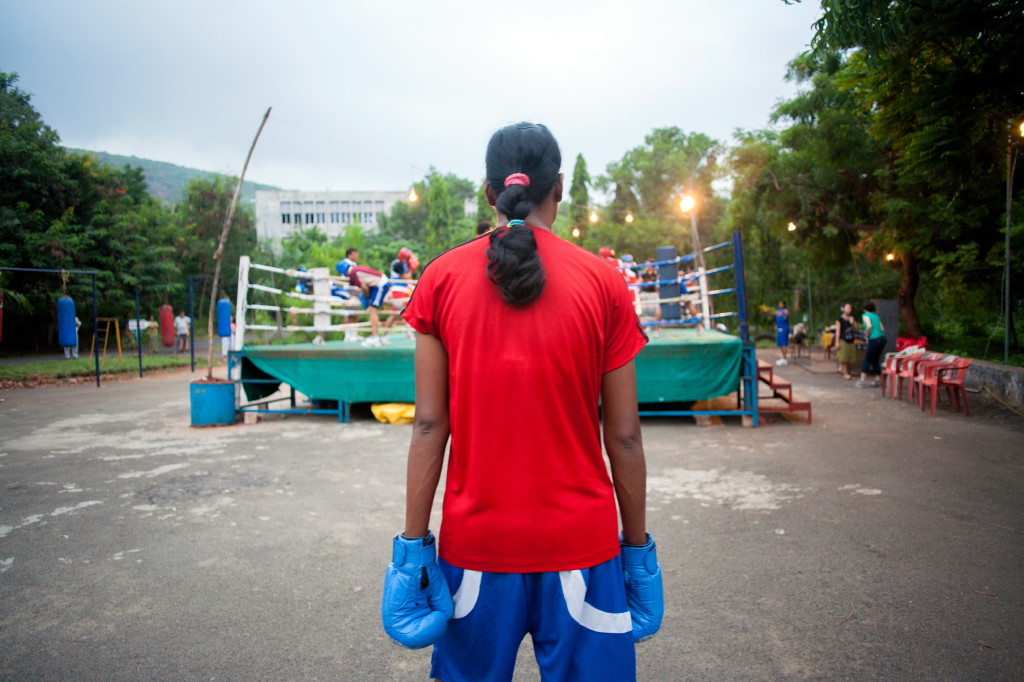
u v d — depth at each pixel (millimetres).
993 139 6938
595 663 1463
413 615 1449
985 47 6020
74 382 14188
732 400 9242
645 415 7961
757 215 20750
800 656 2762
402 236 73938
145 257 27422
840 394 10852
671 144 42188
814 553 3877
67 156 24812
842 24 5105
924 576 3518
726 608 3207
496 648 1468
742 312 7793
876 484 5293
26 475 5867
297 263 43656
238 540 4234
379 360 8234
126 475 5867
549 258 1471
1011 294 13914
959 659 2709
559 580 1453
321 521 4613
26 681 2635
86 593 3451
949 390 9625
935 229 13023
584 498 1471
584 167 39938
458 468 1497
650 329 11250
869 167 15484
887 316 14883
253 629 3074
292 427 8234
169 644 2936
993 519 4402
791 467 5906
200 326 39125
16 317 23312
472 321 1444
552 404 1436
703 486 5367
